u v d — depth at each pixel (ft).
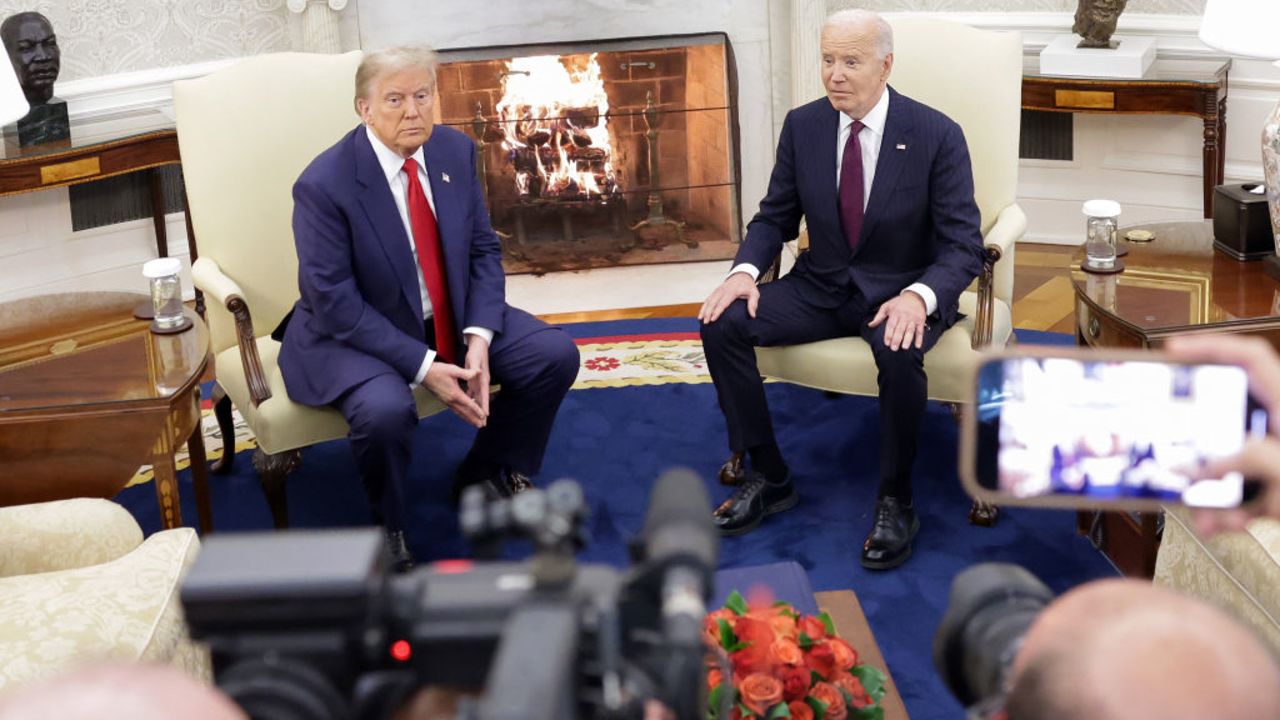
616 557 11.18
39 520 8.01
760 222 11.98
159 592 7.45
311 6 16.93
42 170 14.62
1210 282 10.54
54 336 10.80
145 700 1.34
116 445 9.70
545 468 12.58
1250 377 2.39
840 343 11.32
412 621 1.95
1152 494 2.45
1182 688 1.39
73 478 9.78
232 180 11.61
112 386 9.84
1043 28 16.98
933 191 11.22
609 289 17.33
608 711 1.85
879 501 11.05
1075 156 17.38
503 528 2.01
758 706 6.06
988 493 2.50
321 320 10.75
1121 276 10.75
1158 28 16.29
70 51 16.12
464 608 1.98
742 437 11.44
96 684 1.36
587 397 13.98
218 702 1.38
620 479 12.36
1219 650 1.42
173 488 9.89
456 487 11.95
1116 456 2.47
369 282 10.96
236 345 11.92
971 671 2.40
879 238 11.32
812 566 10.93
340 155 10.85
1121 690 1.42
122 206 16.99
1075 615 1.53
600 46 17.28
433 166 11.12
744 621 6.43
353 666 1.93
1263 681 1.40
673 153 17.72
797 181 11.66
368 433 10.39
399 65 10.37
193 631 1.90
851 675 6.61
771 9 17.38
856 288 11.42
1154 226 11.96
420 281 11.23
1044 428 2.44
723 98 17.54
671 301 16.85
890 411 10.77
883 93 11.27
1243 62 16.01
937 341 11.07
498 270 11.46
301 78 11.86
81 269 16.83
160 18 16.66
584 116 17.53
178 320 10.89
